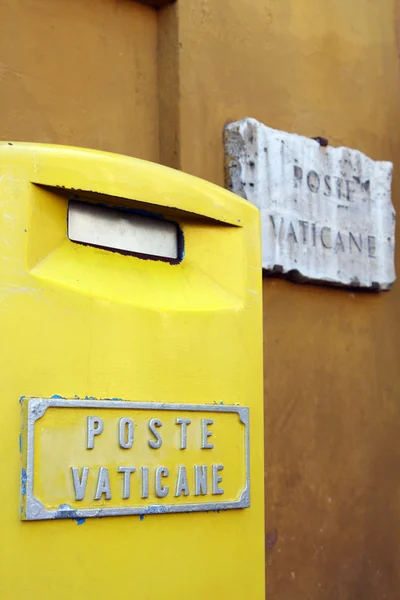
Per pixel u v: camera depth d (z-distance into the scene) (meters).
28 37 3.15
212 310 2.29
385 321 4.18
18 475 1.89
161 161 3.49
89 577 1.97
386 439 4.09
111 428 2.04
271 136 3.68
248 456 2.31
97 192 2.12
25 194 1.99
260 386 2.38
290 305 3.77
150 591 2.07
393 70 4.44
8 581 1.85
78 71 3.28
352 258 3.99
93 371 2.03
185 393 2.20
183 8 3.52
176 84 3.47
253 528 2.31
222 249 2.40
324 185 3.90
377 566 3.93
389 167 4.22
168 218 2.34
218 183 3.55
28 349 1.93
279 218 3.67
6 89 3.06
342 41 4.20
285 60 3.91
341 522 3.82
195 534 2.18
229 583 2.24
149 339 2.14
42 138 3.14
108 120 3.35
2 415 1.88
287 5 3.95
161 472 2.12
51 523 1.92
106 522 2.01
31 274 1.96
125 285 2.16
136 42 3.48
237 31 3.71
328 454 3.83
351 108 4.19
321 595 3.69
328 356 3.90
